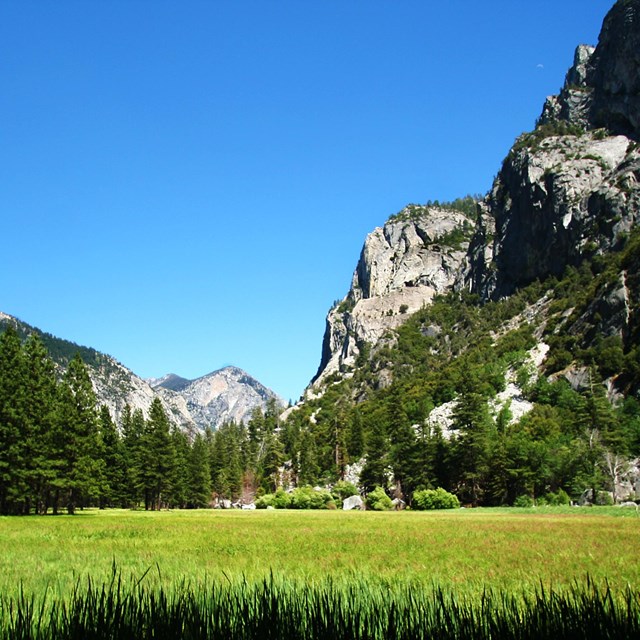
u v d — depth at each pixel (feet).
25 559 67.10
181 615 23.84
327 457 455.63
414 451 335.06
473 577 52.16
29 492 206.80
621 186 593.01
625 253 473.67
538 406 380.37
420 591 33.30
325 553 76.07
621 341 398.01
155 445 338.54
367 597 29.58
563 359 422.00
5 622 25.25
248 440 580.71
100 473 272.72
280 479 462.19
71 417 234.99
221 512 260.83
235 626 23.48
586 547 81.30
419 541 94.89
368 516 201.77
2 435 198.18
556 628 21.98
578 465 279.69
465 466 316.40
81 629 22.00
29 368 227.61
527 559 68.03
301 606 25.79
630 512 192.34
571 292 561.84
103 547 84.48
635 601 25.21
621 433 299.17
